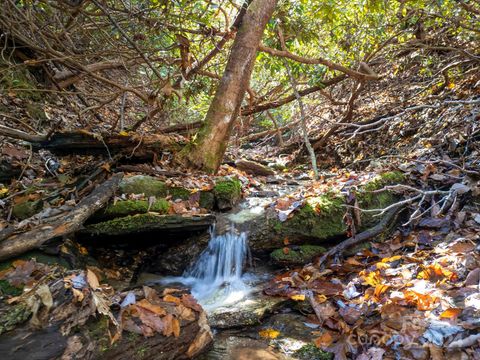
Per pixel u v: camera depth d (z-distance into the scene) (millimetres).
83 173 3951
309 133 8141
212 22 5629
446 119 5324
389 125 6391
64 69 6195
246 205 4176
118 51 4488
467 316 2322
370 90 8102
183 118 7750
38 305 2059
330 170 6559
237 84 4762
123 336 2102
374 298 2727
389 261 3236
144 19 4156
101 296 2234
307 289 3059
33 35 4520
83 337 1980
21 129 4562
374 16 6148
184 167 4535
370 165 5293
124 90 4383
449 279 2727
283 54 5535
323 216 3646
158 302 2402
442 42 6340
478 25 5441
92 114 5895
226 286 3367
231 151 7348
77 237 3242
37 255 2719
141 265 3547
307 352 2441
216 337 2674
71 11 4422
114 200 3404
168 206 3580
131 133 4449
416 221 3686
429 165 4152
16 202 3305
